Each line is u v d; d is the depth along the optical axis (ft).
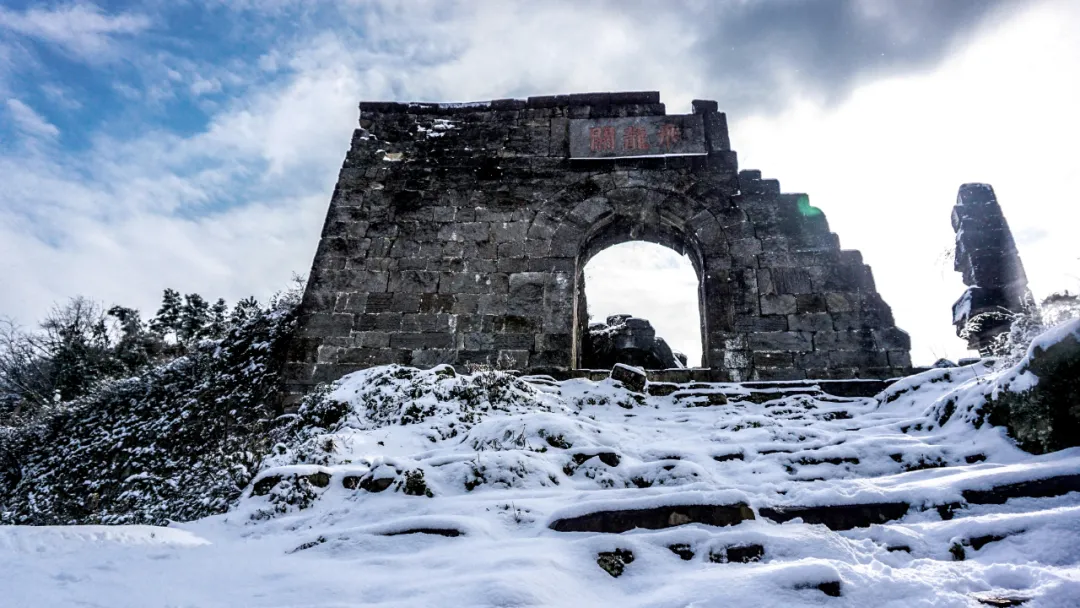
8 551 11.28
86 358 54.24
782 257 35.14
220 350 39.75
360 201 39.47
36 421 42.29
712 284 34.81
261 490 17.48
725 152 39.27
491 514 13.61
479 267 36.76
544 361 33.50
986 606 8.68
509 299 35.55
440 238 37.83
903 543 11.30
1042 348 16.71
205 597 9.68
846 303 33.45
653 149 39.68
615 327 55.47
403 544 12.25
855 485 14.83
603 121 41.11
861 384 29.35
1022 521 11.14
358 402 27.09
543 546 11.46
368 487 16.30
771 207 36.91
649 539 11.60
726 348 32.86
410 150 41.47
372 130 42.39
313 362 34.22
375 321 35.29
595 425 21.98
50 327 55.67
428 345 34.42
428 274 36.65
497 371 29.91
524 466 16.66
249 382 36.11
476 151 41.04
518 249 37.22
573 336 34.68
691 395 29.04
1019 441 16.69
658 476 16.49
